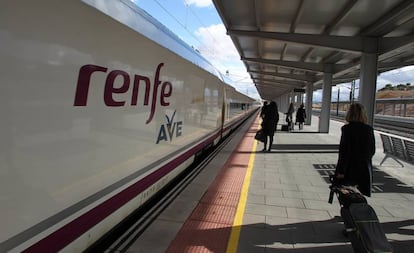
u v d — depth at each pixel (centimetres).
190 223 415
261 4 910
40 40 195
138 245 349
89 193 260
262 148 1114
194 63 619
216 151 1020
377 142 1471
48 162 206
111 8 286
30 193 193
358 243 317
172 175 518
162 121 433
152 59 385
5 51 170
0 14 167
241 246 357
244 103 2506
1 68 168
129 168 333
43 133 200
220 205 490
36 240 202
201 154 823
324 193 571
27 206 191
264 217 446
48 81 203
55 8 208
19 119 181
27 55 185
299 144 1255
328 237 388
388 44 1070
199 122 695
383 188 621
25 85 184
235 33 1162
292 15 985
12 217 181
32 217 196
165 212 452
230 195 543
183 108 546
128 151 328
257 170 752
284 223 427
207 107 802
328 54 1590
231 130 1706
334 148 1157
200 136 718
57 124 213
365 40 1095
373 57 1090
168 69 451
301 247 361
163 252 336
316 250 355
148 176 393
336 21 988
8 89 173
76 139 236
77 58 233
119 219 331
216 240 369
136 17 347
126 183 330
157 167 423
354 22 994
